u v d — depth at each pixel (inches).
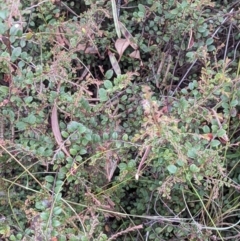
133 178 61.5
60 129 59.2
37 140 57.2
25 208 55.9
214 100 59.3
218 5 66.7
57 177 56.3
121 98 58.9
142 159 55.5
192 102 55.8
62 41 63.0
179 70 66.1
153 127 48.1
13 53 54.9
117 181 60.5
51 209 50.2
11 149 57.8
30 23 63.6
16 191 62.6
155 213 64.4
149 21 65.1
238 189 60.2
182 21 61.0
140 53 67.2
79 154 55.9
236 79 56.0
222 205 63.2
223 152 62.1
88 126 58.1
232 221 64.6
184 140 55.2
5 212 61.2
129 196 66.2
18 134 59.6
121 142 55.4
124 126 60.2
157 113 49.6
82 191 60.1
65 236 51.2
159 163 56.0
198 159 52.6
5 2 54.4
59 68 55.9
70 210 58.1
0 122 57.3
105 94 55.9
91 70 68.4
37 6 62.8
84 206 58.1
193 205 63.0
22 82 55.2
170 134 48.6
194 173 52.7
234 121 62.1
